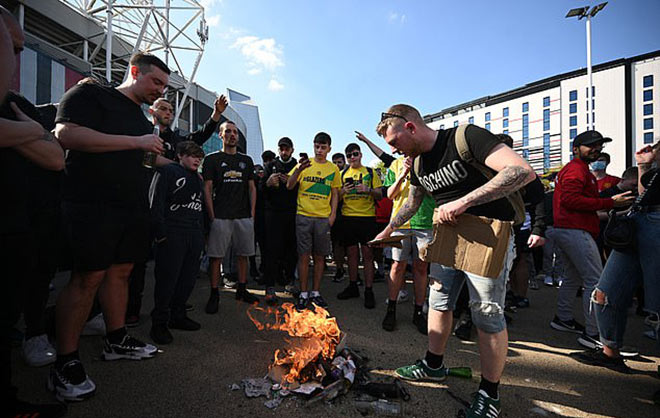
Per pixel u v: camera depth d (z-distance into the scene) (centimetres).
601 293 235
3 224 140
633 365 243
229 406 174
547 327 328
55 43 1523
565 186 289
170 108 366
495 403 168
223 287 456
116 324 222
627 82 3077
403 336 288
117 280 218
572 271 312
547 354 260
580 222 288
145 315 326
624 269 224
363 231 383
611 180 469
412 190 224
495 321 168
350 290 424
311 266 657
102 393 183
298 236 380
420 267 313
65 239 185
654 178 205
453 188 179
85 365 216
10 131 128
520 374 224
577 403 189
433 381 207
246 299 382
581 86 3281
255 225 513
